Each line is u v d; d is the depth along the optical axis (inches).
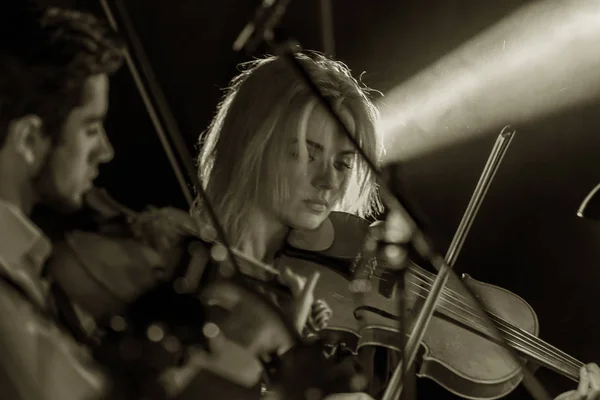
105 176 273.7
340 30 297.3
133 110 271.6
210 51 278.8
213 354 155.8
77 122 145.5
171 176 273.7
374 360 201.3
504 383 209.5
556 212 309.1
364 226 207.9
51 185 145.9
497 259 310.3
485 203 308.8
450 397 257.3
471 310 213.6
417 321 197.2
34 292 142.1
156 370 148.9
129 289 157.6
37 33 142.0
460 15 296.0
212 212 157.0
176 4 274.8
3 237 141.4
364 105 202.5
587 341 308.7
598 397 217.3
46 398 135.4
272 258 199.6
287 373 166.4
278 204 194.5
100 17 224.8
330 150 196.7
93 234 159.3
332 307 197.0
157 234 163.2
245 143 195.5
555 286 310.3
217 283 162.9
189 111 279.3
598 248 307.0
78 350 143.6
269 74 198.4
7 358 133.3
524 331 216.7
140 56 152.9
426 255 204.7
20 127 141.1
